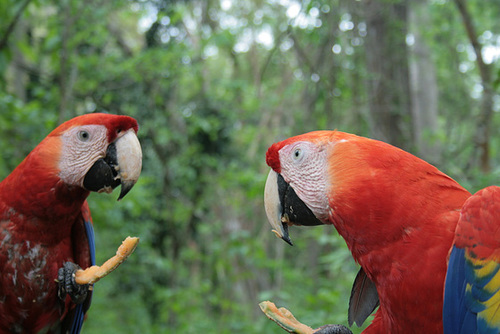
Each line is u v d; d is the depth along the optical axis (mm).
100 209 5695
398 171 1878
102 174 2463
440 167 5586
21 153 5547
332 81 5117
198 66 7449
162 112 7977
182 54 7047
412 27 7910
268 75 8352
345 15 5594
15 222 2436
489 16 8000
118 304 8742
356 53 6129
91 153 2443
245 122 9062
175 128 8391
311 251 7879
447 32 7598
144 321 8633
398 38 6441
